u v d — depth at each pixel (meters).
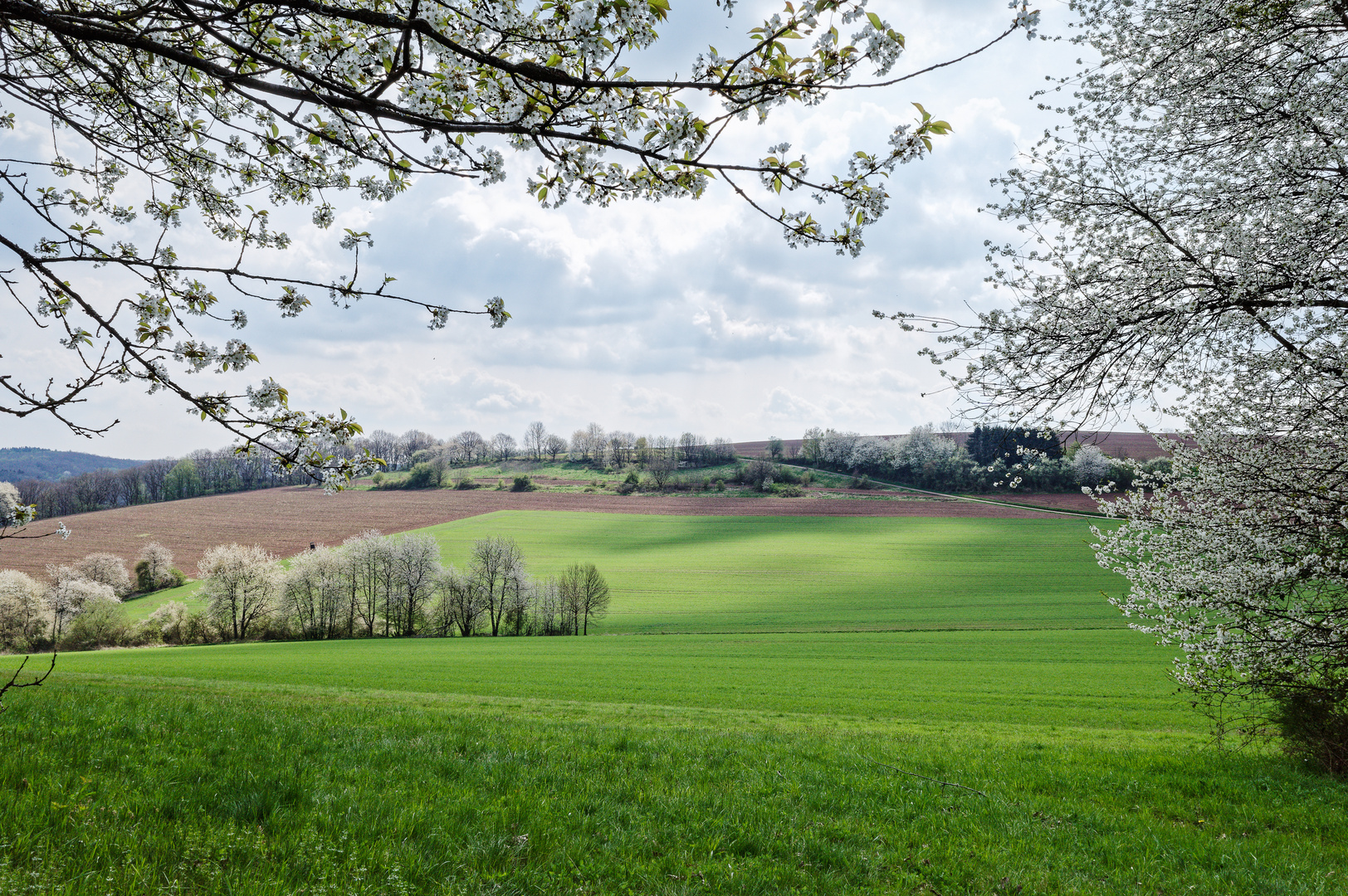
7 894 3.66
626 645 52.38
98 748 6.88
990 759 11.30
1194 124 9.24
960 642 49.03
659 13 2.90
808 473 147.62
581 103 3.14
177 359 4.12
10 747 6.86
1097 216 9.40
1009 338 8.38
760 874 5.46
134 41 2.79
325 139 3.39
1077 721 26.52
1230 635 10.69
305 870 4.52
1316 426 9.02
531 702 23.97
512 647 52.81
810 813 7.28
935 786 8.90
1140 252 8.95
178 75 4.46
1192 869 6.59
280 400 3.91
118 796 5.47
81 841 4.45
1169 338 8.07
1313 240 8.05
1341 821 8.51
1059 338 8.15
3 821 4.58
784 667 40.78
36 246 3.96
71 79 4.49
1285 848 7.50
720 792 7.74
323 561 73.69
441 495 135.62
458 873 4.87
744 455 168.38
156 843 4.57
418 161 3.46
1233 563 10.04
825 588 78.50
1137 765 11.12
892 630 56.28
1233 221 8.51
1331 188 7.93
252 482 132.12
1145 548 10.87
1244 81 8.70
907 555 92.12
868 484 140.00
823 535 105.06
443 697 24.00
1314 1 8.02
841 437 154.50
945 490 131.25
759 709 28.98
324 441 3.93
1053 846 6.91
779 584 81.31
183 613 70.56
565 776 7.80
